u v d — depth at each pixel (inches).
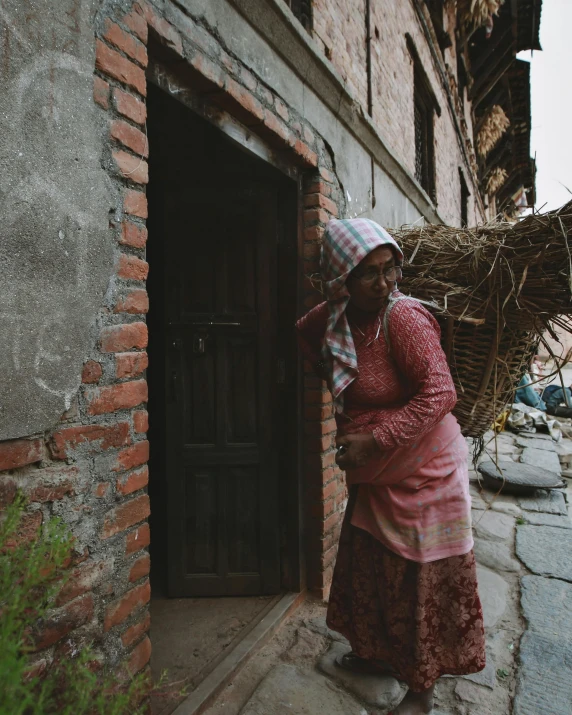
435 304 73.7
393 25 182.2
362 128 126.4
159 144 93.8
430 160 263.9
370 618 73.9
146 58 58.2
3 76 42.4
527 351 80.7
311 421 102.7
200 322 103.1
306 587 105.1
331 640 88.8
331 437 106.7
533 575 113.2
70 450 49.8
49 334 47.2
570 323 70.6
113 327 54.4
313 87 101.5
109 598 54.3
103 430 53.2
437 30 274.4
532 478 168.1
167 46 62.2
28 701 31.2
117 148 54.5
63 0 47.8
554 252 66.2
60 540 44.8
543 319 70.8
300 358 101.8
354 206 125.3
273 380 103.0
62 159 47.9
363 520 72.9
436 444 67.0
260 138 87.9
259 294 102.7
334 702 74.2
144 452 58.5
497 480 169.3
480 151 508.7
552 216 65.5
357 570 74.3
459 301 74.8
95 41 51.4
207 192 101.7
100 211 52.5
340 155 115.7
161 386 106.1
